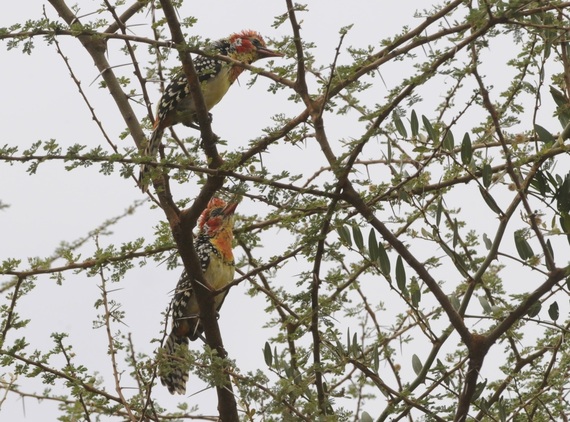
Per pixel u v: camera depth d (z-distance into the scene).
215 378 6.86
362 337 8.31
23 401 7.62
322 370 7.16
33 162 6.58
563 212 7.14
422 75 6.61
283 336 7.71
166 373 7.16
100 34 7.43
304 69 7.26
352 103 6.99
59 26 7.40
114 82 8.59
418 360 7.37
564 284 7.12
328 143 7.13
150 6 7.54
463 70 6.78
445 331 7.31
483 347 7.15
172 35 7.02
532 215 7.00
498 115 7.60
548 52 7.21
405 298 7.25
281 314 8.32
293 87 7.33
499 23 6.79
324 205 7.35
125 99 8.58
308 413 7.06
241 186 7.16
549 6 7.00
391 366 8.01
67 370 7.36
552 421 7.59
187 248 7.80
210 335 8.05
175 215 7.73
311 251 7.51
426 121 7.02
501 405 7.46
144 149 7.89
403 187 7.58
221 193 8.95
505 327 7.16
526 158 7.18
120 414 7.73
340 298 7.90
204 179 7.46
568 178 7.14
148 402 7.15
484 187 7.16
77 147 6.60
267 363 7.25
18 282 7.79
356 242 7.29
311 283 7.40
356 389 8.08
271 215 8.83
